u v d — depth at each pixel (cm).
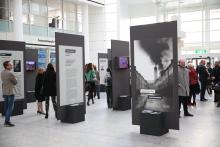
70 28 2297
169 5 2445
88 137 644
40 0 2017
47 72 873
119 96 1057
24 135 673
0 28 1744
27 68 1304
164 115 655
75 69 848
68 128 743
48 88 870
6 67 796
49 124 800
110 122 813
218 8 2344
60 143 599
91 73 1183
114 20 2505
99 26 2588
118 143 587
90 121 833
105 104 1205
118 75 1057
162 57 654
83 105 841
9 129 742
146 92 681
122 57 1052
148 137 630
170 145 563
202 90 1195
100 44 2595
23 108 1007
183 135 639
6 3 1783
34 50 1364
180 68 816
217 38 2370
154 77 667
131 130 705
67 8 2267
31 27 1939
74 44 843
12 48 979
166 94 651
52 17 2127
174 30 633
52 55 2027
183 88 816
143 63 683
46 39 1973
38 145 587
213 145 560
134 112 706
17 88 998
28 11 1920
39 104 975
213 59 2062
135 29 693
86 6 2333
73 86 843
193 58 2125
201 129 693
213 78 1180
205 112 927
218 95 1061
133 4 2584
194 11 2445
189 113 891
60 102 802
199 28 2436
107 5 2534
